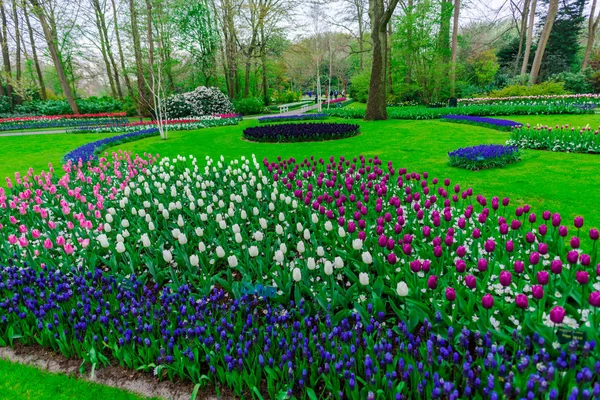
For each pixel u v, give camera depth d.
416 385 2.25
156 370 2.68
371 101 20.56
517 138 11.02
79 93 57.62
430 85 31.00
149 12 20.58
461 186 7.20
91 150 11.87
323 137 14.14
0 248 4.50
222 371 2.56
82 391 2.72
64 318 3.21
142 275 3.88
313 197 5.93
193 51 34.66
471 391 2.25
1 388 2.79
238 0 32.28
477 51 46.31
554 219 3.58
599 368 1.93
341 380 2.56
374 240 4.08
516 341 2.37
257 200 5.82
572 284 2.96
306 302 3.19
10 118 29.47
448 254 3.69
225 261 4.27
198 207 5.68
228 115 28.11
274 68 43.59
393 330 2.89
